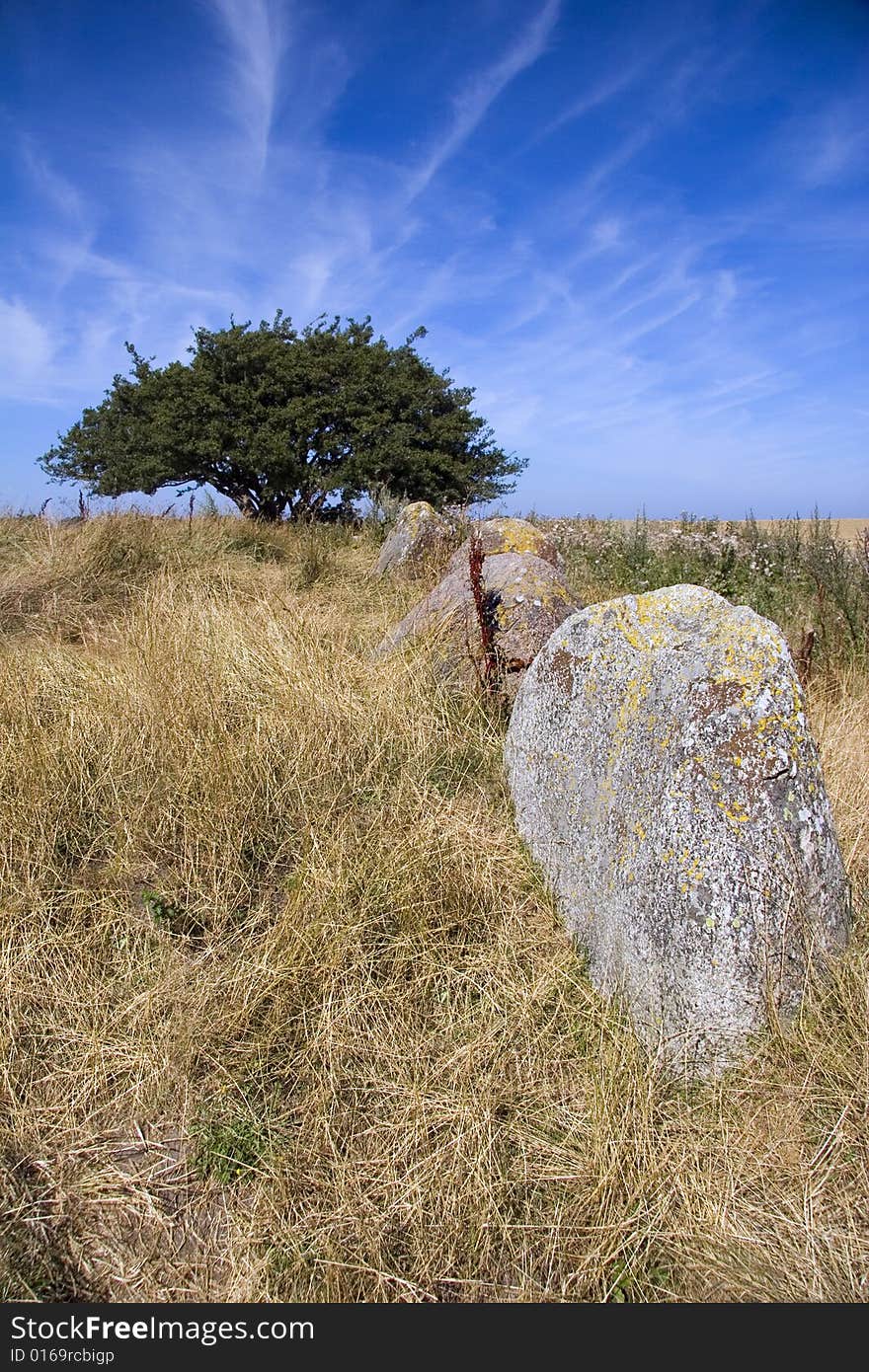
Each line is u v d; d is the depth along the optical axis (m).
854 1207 1.95
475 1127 2.16
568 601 4.39
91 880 3.01
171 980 2.60
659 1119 2.20
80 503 8.75
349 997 2.51
